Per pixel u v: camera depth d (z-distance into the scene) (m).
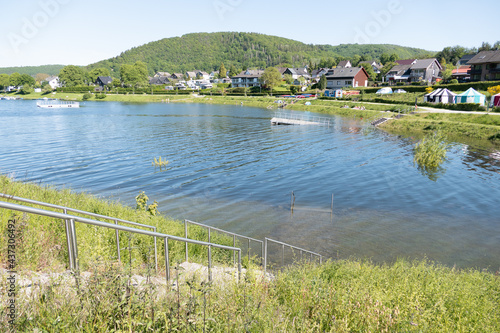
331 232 18.77
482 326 6.32
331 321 5.13
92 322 3.47
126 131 58.50
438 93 74.00
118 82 195.62
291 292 6.47
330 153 41.12
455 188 27.64
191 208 22.39
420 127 58.53
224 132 57.75
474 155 39.91
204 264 9.47
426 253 16.53
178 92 158.88
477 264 15.61
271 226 19.47
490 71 86.62
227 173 31.80
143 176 30.55
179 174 31.31
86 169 32.88
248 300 4.95
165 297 4.15
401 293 6.91
